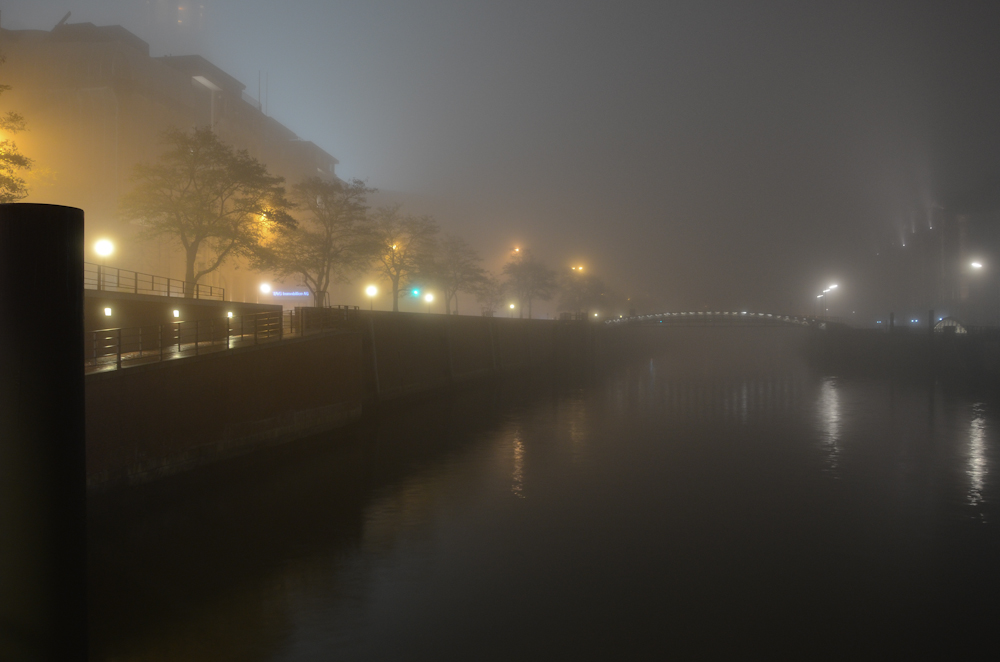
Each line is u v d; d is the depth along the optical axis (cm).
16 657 541
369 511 2638
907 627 1720
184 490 2711
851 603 1859
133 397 2444
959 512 2736
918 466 3581
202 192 5006
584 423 4941
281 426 3412
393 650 1565
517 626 1695
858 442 4278
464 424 4762
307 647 1573
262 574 2002
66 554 557
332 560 2123
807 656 1569
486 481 3156
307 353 3650
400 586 1934
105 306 3228
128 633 1614
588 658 1545
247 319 4038
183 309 3788
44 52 6956
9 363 535
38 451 541
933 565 2147
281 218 5334
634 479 3247
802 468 3519
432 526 2481
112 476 2347
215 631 1639
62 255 556
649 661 1535
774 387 7625
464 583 1962
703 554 2234
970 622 1747
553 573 2050
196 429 2784
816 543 2350
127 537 2241
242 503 2645
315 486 2948
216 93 8581
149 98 7156
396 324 5484
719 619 1750
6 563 538
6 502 536
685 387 7575
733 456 3819
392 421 4675
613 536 2406
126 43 7412
